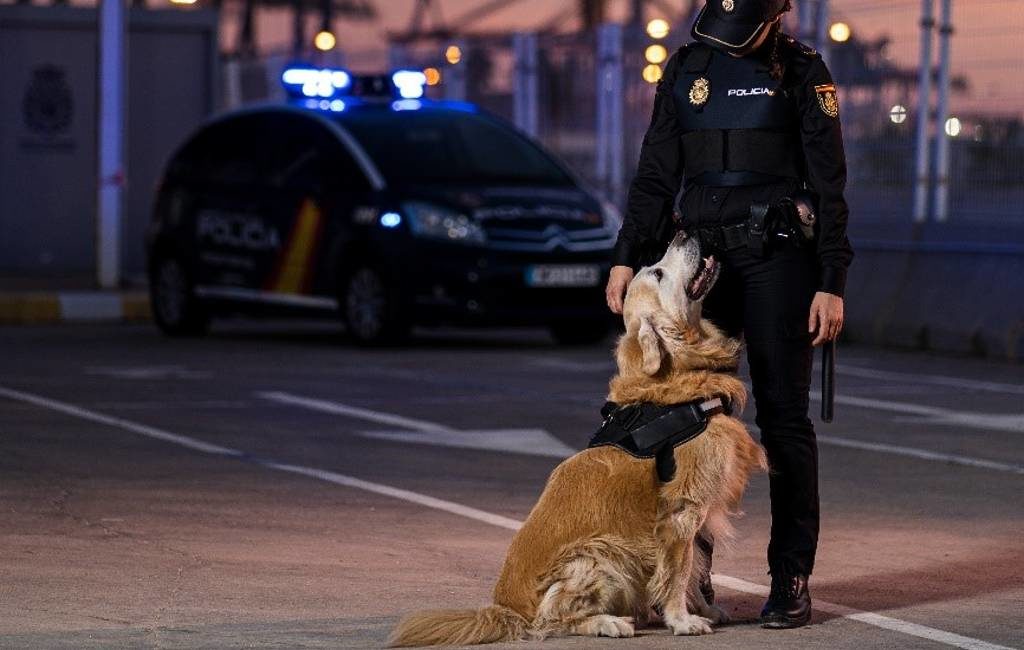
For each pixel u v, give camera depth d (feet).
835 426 44.47
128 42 98.53
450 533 30.73
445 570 27.61
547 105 84.48
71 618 23.80
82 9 96.17
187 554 28.50
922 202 67.15
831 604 25.48
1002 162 63.82
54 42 95.96
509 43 86.38
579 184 67.67
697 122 24.58
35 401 48.39
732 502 23.39
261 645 22.35
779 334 24.36
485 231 61.72
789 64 24.26
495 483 36.04
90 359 60.44
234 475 36.65
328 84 69.97
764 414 24.63
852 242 70.18
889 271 67.97
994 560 28.73
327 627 23.50
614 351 24.45
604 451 23.11
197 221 70.44
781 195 24.25
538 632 22.61
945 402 49.32
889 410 47.57
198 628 23.30
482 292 61.21
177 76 99.91
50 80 95.91
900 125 68.08
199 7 99.76
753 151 24.27
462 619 22.30
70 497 33.68
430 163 65.41
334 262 64.80
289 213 66.49
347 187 64.80
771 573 24.36
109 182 84.84
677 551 22.93
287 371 56.49
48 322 77.66
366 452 39.99
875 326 67.15
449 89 90.12
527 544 22.84
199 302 70.23
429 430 43.42
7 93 95.04
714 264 23.99
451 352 63.16
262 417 45.55
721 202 24.43
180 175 72.18
